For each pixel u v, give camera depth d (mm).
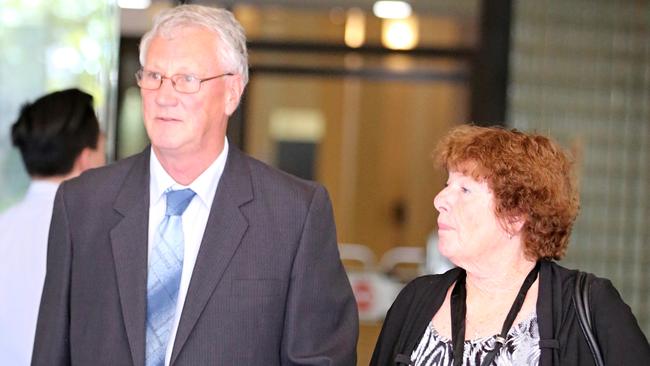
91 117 6871
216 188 5500
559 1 12047
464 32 12672
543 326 5031
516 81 12031
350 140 15922
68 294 5438
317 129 15453
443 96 14602
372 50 12898
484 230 5195
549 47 12055
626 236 12203
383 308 14328
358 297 14336
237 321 5309
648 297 12195
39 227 6551
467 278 5363
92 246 5430
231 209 5449
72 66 10477
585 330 5000
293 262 5453
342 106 15625
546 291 5129
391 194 16188
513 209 5160
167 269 5371
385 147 16328
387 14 12781
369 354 13375
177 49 5234
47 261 5539
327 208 5629
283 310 5430
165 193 5488
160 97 5207
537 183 5148
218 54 5312
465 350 5098
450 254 5238
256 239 5426
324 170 15805
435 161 5469
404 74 12883
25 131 6664
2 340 6441
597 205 12172
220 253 5367
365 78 12953
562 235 5262
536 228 5180
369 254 16156
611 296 5086
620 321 5004
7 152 10055
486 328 5137
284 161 15320
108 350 5273
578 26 12094
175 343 5219
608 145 12164
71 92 6859
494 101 12031
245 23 12844
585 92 12117
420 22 12781
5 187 9977
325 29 12914
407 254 15594
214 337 5266
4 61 10398
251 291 5355
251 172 5594
